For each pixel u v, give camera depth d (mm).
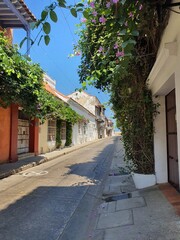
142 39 6840
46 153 20312
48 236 4539
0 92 10938
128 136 7734
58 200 6918
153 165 7371
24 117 17344
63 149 24766
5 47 9758
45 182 9414
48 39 2787
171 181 6891
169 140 7039
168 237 3785
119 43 4074
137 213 5062
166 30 5227
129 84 7605
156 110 7328
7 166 12602
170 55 4719
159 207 5152
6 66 9398
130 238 3947
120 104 8492
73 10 2979
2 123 13484
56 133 24328
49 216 5609
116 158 16219
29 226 5004
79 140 36406
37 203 6598
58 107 21359
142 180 7273
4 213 5777
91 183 9234
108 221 4988
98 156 18938
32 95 12766
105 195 7246
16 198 7070
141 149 7488
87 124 44844
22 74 11172
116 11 3037
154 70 6055
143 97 7367
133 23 3092
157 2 3293
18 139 16328
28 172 11852
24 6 11242
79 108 38500
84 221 5348
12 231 4742
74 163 15094
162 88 6453
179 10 4102
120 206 5836
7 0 10523
